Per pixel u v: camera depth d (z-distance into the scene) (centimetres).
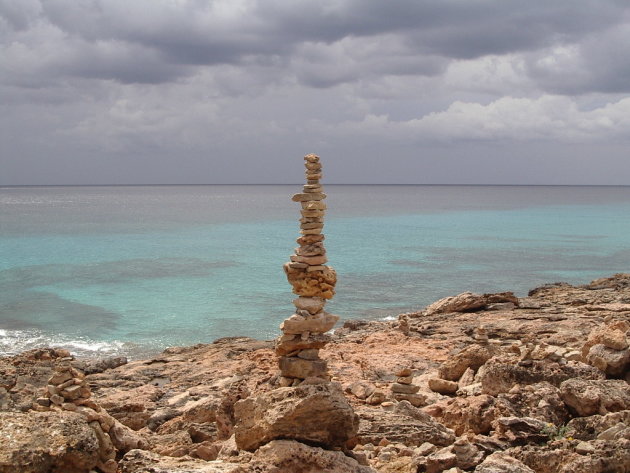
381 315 4797
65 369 1208
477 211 18412
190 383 2461
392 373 2400
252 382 1853
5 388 1819
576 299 4038
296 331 1393
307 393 1155
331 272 1409
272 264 7350
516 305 3941
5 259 7594
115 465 1090
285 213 17600
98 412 1204
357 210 18938
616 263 7594
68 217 15400
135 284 6016
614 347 1811
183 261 7562
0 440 992
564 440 1341
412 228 12300
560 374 1791
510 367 1831
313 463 1084
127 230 11762
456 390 1997
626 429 1327
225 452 1220
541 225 13075
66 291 5641
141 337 4172
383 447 1404
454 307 3934
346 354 2705
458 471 1224
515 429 1458
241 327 4444
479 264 7419
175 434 1614
